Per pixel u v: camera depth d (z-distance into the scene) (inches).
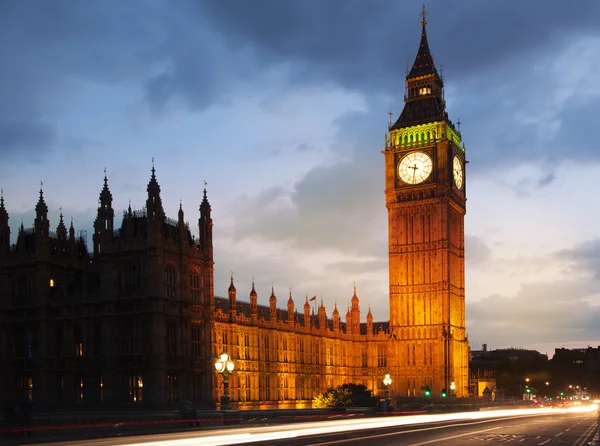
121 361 3868.1
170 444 1764.3
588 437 2250.2
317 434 2289.6
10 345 4242.1
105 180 4072.3
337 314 6294.3
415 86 6565.0
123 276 3951.8
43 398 4062.5
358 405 4854.8
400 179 6333.7
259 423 2854.3
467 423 3122.5
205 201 4286.4
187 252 4062.5
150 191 3929.6
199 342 4146.2
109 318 3932.1
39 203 4256.9
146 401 3767.2
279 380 5300.2
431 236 6151.6
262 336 5162.4
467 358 6402.6
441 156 6235.2
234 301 4758.9
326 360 6038.4
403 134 6402.6
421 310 6082.7
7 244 4360.2
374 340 6358.3
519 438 2181.3
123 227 4072.3
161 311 3814.0
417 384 5974.4
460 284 6441.9
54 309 4170.8
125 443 1781.5
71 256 4414.4
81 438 2085.4
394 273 6245.1
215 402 4160.9
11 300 4276.6
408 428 2664.9
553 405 7623.0
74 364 4052.7
